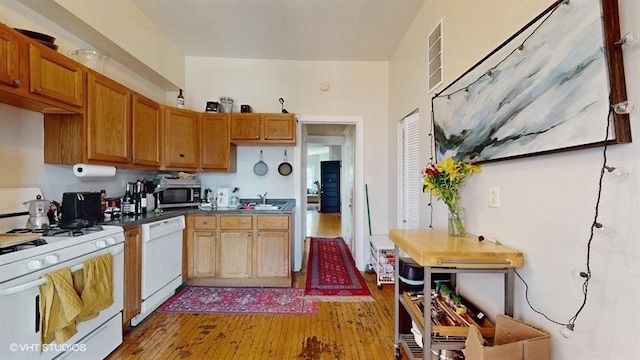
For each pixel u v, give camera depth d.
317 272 4.02
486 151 1.69
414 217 3.12
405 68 3.39
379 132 4.18
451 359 1.63
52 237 1.80
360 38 3.50
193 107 4.08
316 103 4.15
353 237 4.79
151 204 3.28
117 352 2.12
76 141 2.29
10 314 1.40
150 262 2.67
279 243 3.47
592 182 1.07
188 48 3.82
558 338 1.22
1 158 2.01
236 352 2.14
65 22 2.31
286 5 2.86
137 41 2.96
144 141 3.08
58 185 2.42
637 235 0.92
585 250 1.10
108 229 2.10
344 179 6.18
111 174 2.59
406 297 2.05
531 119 1.32
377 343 2.26
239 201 4.11
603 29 0.98
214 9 2.94
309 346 2.22
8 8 2.02
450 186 1.88
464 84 1.96
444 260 1.47
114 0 2.62
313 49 3.81
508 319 1.38
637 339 0.92
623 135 0.94
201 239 3.47
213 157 3.79
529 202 1.40
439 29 2.44
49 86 1.97
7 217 1.99
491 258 1.45
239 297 3.14
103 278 1.94
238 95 4.10
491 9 1.70
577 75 1.09
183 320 2.62
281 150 4.20
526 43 1.36
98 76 2.42
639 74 0.92
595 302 1.06
